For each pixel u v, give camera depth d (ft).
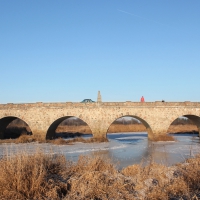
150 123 120.67
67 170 37.81
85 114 119.75
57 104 120.78
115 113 119.34
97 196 29.48
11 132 153.58
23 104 122.52
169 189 31.96
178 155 78.13
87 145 105.29
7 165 31.89
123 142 119.96
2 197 27.37
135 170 41.98
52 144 107.76
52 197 27.96
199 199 29.04
